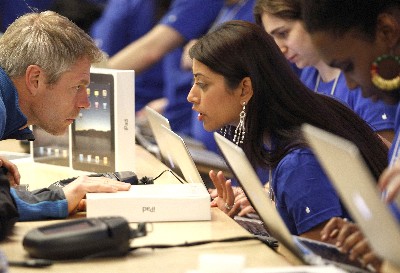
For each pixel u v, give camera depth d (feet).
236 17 26.27
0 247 13.52
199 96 16.20
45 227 13.15
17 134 16.93
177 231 14.34
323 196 14.69
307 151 14.93
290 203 14.88
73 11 31.99
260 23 21.12
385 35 12.25
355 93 20.08
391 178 10.56
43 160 20.33
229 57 15.81
